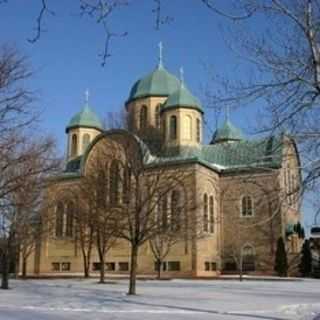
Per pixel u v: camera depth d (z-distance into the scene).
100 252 48.22
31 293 33.34
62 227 65.88
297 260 62.31
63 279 56.50
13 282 49.34
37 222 42.78
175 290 36.84
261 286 43.09
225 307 24.22
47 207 40.34
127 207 35.03
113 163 39.22
